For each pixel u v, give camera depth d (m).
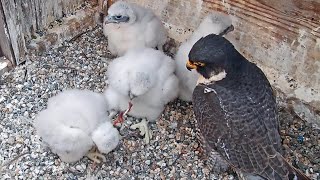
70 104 0.94
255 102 0.87
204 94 0.90
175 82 1.02
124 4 1.06
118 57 1.10
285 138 1.04
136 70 0.96
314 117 1.08
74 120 0.91
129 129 1.04
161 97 1.01
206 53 0.88
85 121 0.91
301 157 1.01
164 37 1.14
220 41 0.89
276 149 0.87
